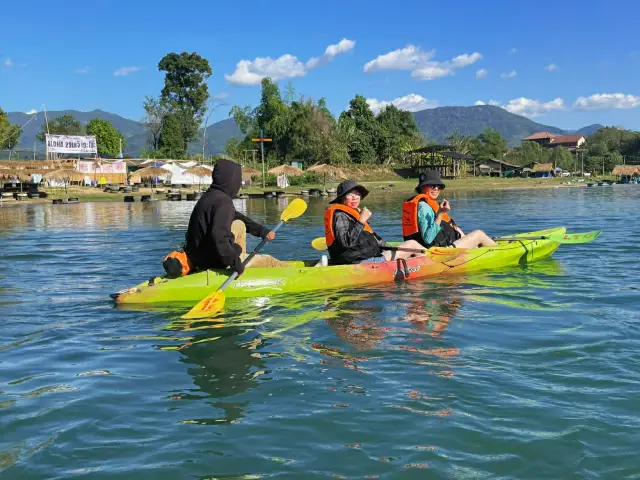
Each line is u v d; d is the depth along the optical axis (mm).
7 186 33625
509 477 2371
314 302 5520
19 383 3527
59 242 11094
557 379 3369
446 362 3715
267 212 20141
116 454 2629
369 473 2426
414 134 68688
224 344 4266
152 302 5617
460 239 7473
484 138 88688
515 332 4371
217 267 5863
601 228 12039
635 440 2635
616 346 3953
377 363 3736
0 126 51500
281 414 3008
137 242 11023
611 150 98938
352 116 61844
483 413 2941
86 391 3385
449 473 2410
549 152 89250
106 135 65188
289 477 2408
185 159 51219
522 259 7605
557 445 2605
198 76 61625
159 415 3037
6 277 7180
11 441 2766
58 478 2432
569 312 4957
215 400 3219
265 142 56031
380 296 5738
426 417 2916
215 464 2529
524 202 24094
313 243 8008
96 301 5770
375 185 45406
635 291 5730
